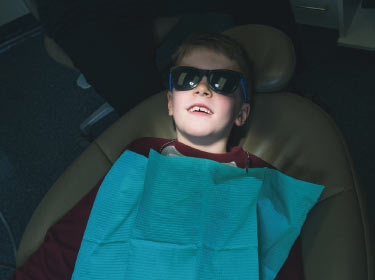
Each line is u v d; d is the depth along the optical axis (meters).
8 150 1.47
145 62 1.05
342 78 1.41
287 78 0.79
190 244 0.63
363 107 1.31
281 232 0.65
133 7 1.00
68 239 0.71
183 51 0.85
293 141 0.76
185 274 0.61
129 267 0.63
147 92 1.08
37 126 1.54
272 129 0.80
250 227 0.63
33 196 1.32
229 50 0.80
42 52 1.85
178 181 0.70
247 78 0.80
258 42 0.82
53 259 0.68
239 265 0.61
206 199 0.68
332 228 0.61
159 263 0.62
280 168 0.78
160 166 0.71
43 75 1.74
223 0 1.04
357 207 0.61
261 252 0.65
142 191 0.73
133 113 0.86
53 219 0.73
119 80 1.05
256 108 0.82
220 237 0.64
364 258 0.56
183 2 1.02
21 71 1.78
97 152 0.81
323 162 0.69
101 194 0.73
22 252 0.72
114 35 0.99
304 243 0.66
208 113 0.78
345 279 0.55
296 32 1.14
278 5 1.04
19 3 1.91
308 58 1.49
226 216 0.66
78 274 0.66
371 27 1.39
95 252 0.67
